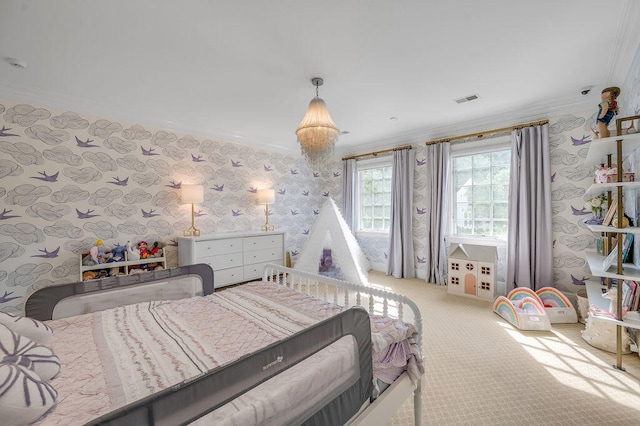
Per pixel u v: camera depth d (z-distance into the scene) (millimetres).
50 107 2848
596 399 1645
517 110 3303
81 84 2592
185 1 1547
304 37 1896
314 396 970
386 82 2576
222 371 766
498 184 3756
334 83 2586
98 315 1585
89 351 1197
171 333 1366
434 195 4141
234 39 1910
